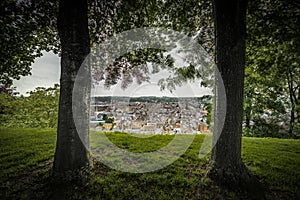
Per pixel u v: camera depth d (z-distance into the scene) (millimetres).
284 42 4695
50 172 3189
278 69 5473
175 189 2805
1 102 10695
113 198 2541
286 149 5156
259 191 2779
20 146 4852
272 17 4250
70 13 3016
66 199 2506
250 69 6391
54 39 5602
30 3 4312
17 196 2543
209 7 4707
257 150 4977
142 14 4551
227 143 3016
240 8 3000
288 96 10664
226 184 2891
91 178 3033
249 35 4688
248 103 10906
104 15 4582
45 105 11547
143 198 2566
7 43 4844
